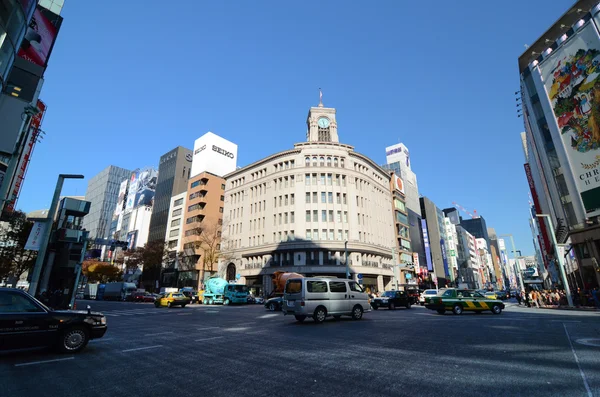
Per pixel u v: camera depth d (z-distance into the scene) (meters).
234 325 14.03
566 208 30.77
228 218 62.91
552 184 33.28
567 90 30.06
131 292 51.38
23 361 6.88
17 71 20.05
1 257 37.09
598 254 27.70
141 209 95.25
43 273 25.38
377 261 54.38
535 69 33.78
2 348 6.82
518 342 8.42
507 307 30.05
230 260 58.41
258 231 55.16
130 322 15.71
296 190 52.31
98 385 5.13
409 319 15.87
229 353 7.57
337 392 4.57
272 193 54.75
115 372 5.92
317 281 15.36
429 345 8.22
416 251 75.06
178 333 11.39
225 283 40.34
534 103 34.38
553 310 23.09
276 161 56.88
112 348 8.41
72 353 7.72
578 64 28.97
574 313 19.05
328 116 63.41
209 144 75.81
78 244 23.34
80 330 7.96
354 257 49.72
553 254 46.69
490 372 5.49
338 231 50.38
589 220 27.97
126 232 101.62
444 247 98.81
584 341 8.30
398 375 5.40
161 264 74.38
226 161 78.62
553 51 31.64
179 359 6.98
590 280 29.03
